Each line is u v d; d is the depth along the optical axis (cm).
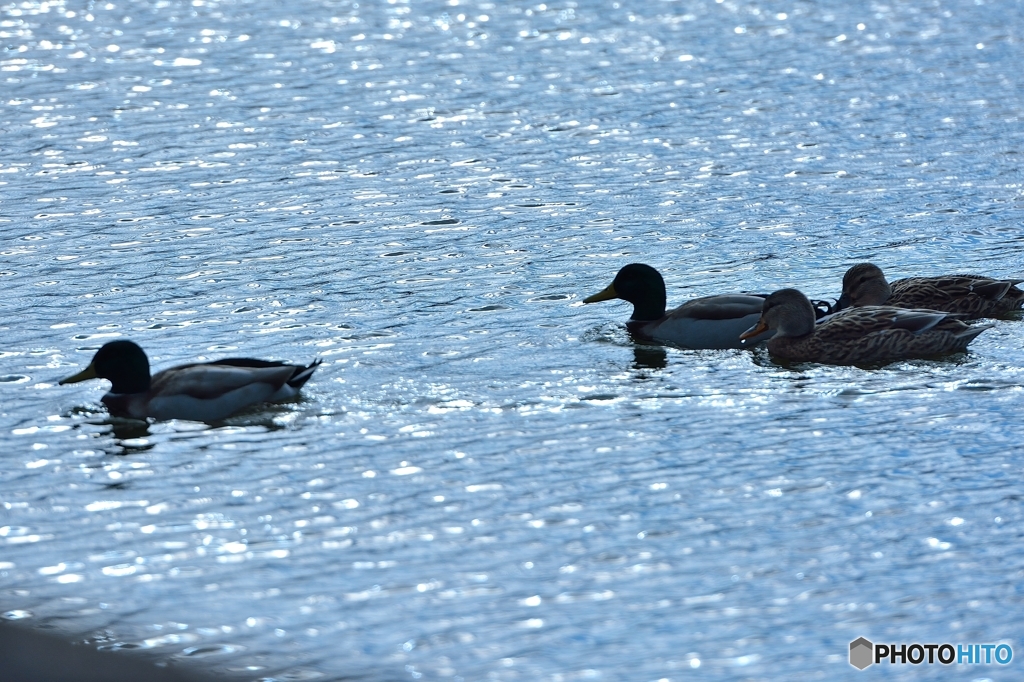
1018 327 2000
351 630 1201
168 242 2472
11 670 1136
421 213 2664
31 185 2867
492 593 1259
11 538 1379
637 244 2461
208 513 1431
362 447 1597
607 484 1487
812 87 3741
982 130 3256
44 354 1914
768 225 2566
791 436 1608
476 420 1673
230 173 2970
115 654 1157
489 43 4366
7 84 3834
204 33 4559
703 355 1917
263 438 1628
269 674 1131
